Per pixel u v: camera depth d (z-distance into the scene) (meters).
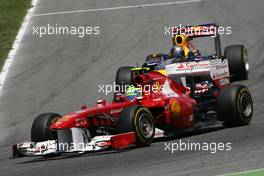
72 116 34.75
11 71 67.00
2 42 78.06
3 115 53.25
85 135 34.97
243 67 54.62
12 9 93.56
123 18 83.94
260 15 78.75
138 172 29.36
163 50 68.44
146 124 35.69
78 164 32.94
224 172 27.81
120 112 36.69
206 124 39.91
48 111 53.00
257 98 48.47
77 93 57.28
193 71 40.75
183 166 29.86
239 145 33.59
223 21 77.69
